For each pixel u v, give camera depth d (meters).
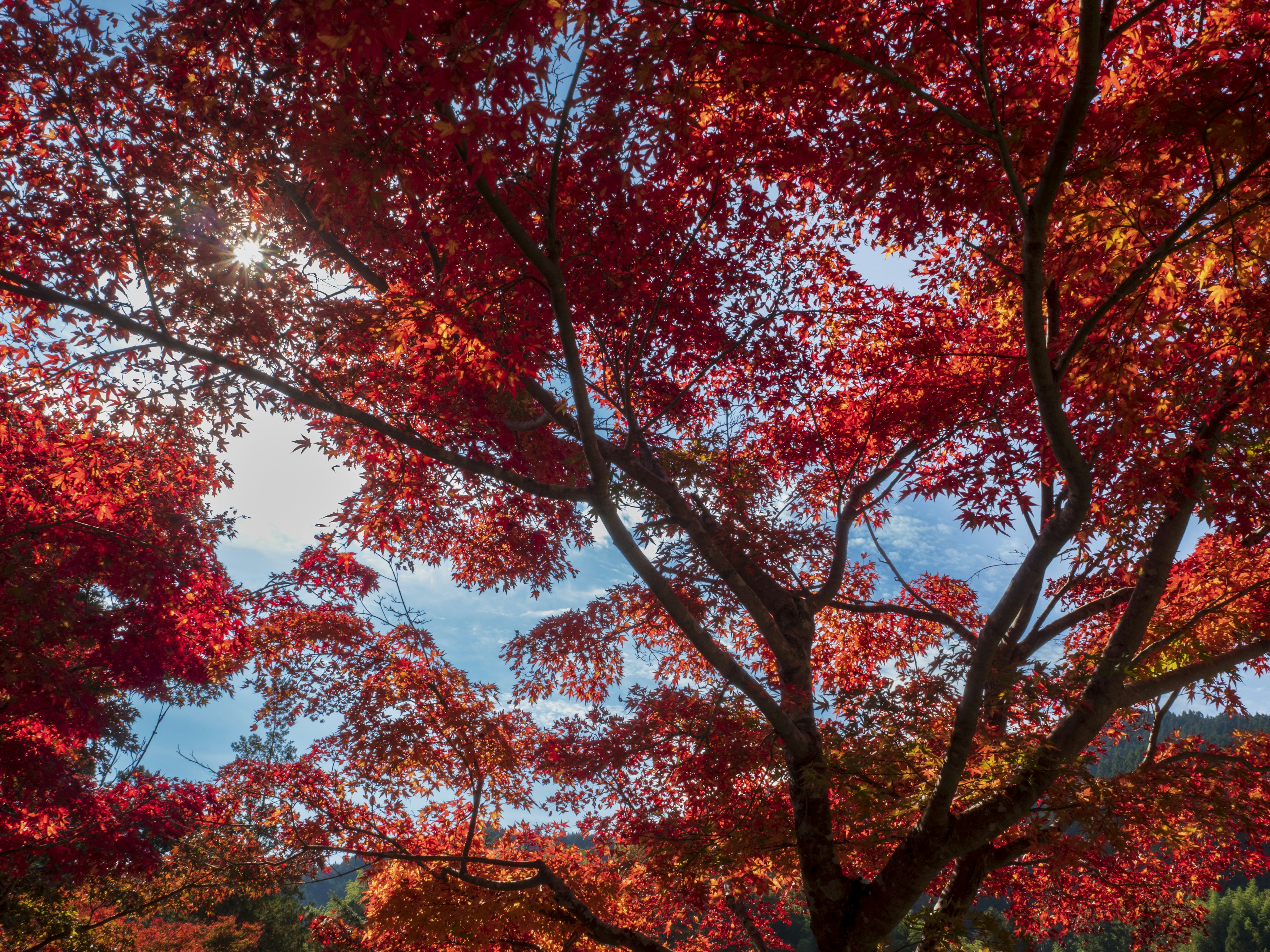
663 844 8.25
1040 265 4.55
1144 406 6.47
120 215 5.67
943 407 9.00
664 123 5.16
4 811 7.35
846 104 5.22
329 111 4.36
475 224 5.87
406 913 8.45
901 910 6.87
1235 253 5.63
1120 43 5.54
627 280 7.00
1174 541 6.97
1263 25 4.57
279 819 8.90
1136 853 10.01
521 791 9.60
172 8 5.28
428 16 3.23
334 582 8.91
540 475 9.02
